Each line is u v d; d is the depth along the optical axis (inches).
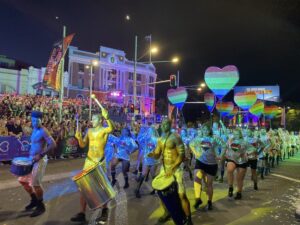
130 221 254.5
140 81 2588.6
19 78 1806.1
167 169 229.3
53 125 683.4
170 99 584.7
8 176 435.2
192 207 303.1
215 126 427.5
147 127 418.0
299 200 336.8
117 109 1488.7
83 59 2274.9
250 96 610.9
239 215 278.5
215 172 297.6
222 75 436.8
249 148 400.5
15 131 611.2
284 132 882.8
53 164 579.2
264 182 455.2
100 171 233.5
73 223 247.6
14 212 273.7
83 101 1406.3
